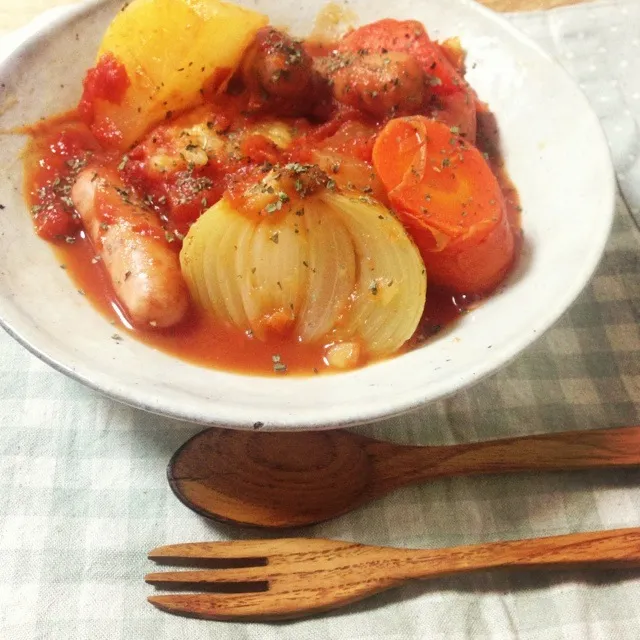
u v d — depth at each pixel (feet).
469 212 0.89
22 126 0.98
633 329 1.01
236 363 0.86
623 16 1.35
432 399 0.75
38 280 0.88
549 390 0.95
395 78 0.97
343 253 0.85
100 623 0.77
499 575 0.82
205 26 0.98
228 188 0.90
